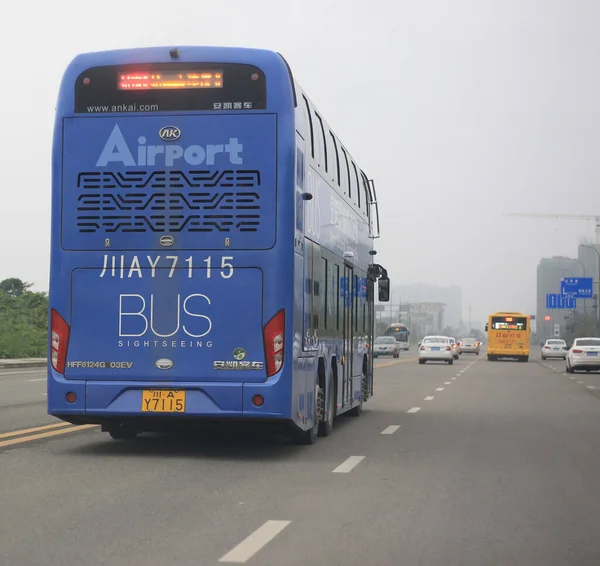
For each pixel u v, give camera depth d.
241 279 11.52
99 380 11.71
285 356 11.48
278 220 11.49
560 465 11.81
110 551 6.79
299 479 10.36
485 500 9.19
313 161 13.01
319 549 6.96
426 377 39.41
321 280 13.67
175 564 6.43
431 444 13.96
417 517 8.27
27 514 8.13
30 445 13.15
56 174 11.82
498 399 24.98
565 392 28.88
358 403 18.27
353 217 17.38
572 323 147.88
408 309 190.88
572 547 7.19
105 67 11.80
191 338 11.59
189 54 11.67
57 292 11.80
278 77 11.59
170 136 11.65
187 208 11.62
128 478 10.24
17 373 35.31
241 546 7.00
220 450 12.87
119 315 11.70
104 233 11.73
